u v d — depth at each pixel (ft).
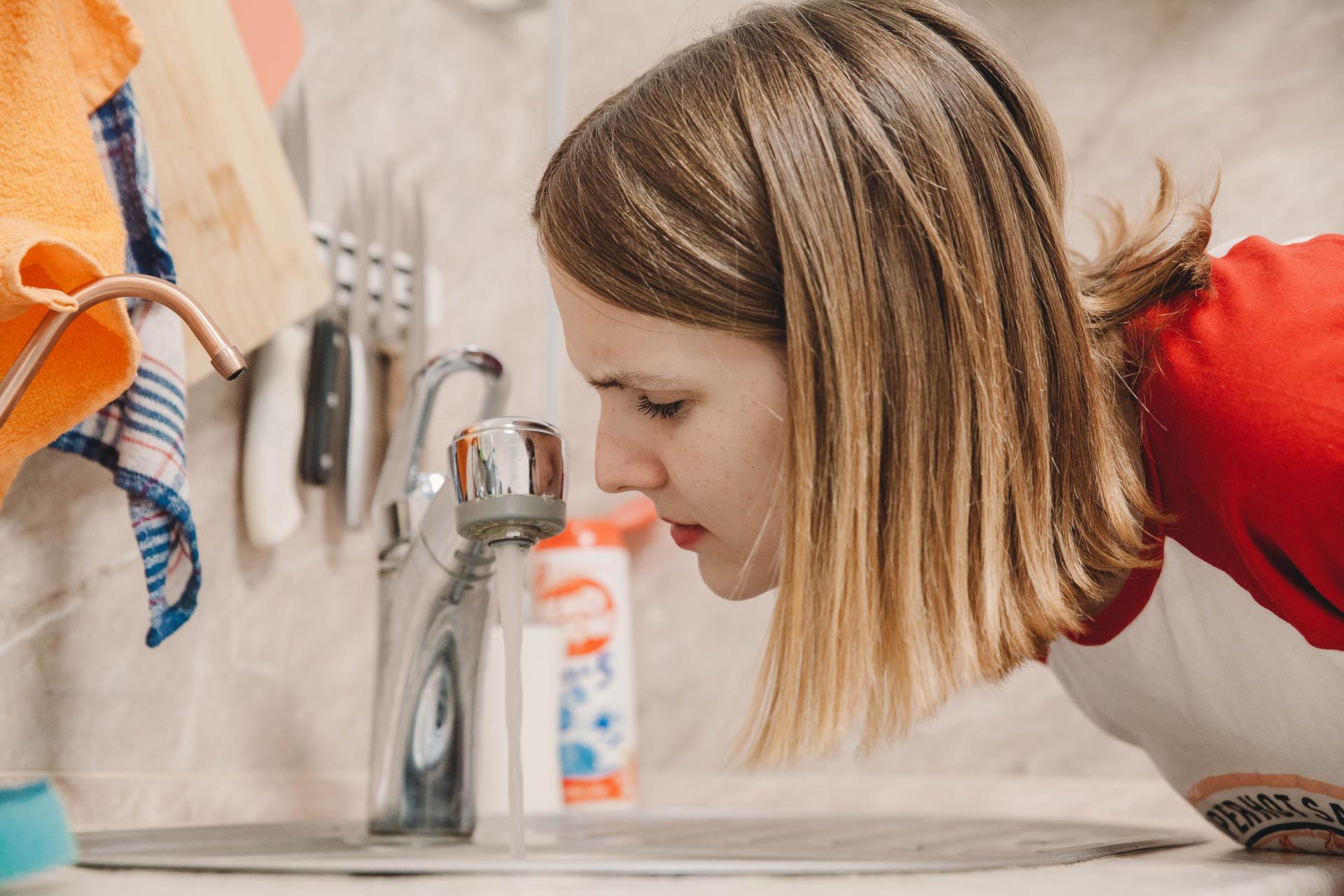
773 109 1.94
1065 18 3.71
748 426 1.96
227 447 2.90
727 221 1.89
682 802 3.82
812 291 1.87
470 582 2.38
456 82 3.97
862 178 1.92
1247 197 3.43
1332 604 1.73
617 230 1.90
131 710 2.63
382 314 3.32
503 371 2.51
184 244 2.52
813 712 1.90
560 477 1.88
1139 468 2.01
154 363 2.15
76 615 2.53
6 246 1.62
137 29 2.04
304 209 3.10
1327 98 3.39
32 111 1.82
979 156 1.99
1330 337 1.70
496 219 4.08
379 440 3.33
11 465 1.90
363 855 1.79
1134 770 3.32
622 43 4.36
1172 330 1.93
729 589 2.21
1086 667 2.31
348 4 3.55
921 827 2.85
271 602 3.01
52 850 1.33
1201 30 3.56
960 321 1.91
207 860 1.58
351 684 3.26
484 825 2.94
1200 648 2.00
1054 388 1.99
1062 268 2.00
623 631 3.66
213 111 2.62
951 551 1.90
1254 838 2.24
